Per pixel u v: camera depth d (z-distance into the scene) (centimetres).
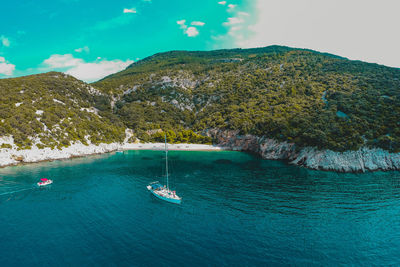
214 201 5041
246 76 17638
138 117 15888
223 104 15950
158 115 16588
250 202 4975
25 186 5981
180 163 9081
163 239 3556
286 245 3406
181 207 4731
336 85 11700
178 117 16912
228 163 9100
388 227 3922
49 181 6234
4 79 13775
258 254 3191
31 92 12456
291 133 9494
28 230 3806
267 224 4019
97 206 4788
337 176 6994
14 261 3011
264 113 11894
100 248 3316
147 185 6172
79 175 7088
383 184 6125
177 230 3825
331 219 4197
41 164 8575
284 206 4756
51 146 9681
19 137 8894
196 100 18938
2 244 3397
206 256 3139
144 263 2988
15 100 11081
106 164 8775
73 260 3044
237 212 4488
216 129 13512
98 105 16450
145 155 10950
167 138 13562
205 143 13600
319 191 5647
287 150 9581
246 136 11919
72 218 4247
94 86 18938
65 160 9475
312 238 3594
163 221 4141
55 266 2922
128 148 12988
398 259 3117
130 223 4059
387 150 7631
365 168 7462
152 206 4794
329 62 15888
